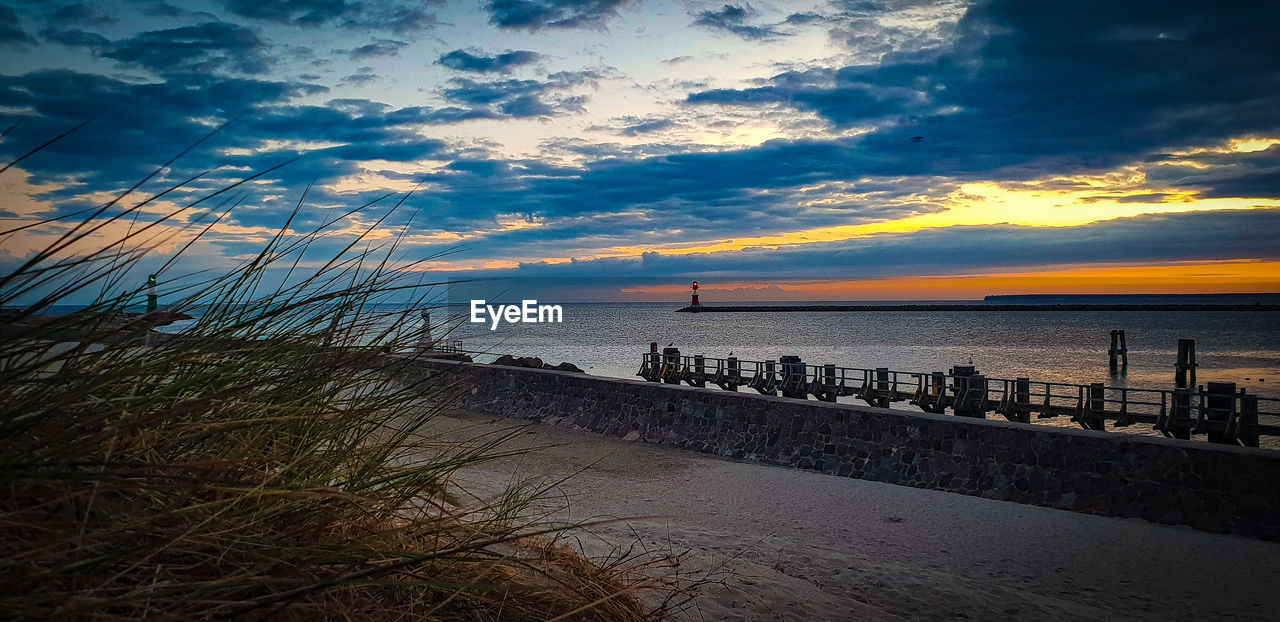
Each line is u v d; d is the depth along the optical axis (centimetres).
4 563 113
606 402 2102
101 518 143
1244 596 850
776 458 1675
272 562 148
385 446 214
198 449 173
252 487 141
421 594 197
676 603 375
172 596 130
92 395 156
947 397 2522
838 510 1230
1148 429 2533
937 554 988
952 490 1395
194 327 172
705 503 1233
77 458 129
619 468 1528
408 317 211
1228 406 1897
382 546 190
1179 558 990
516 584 220
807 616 441
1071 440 1291
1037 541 1064
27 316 132
